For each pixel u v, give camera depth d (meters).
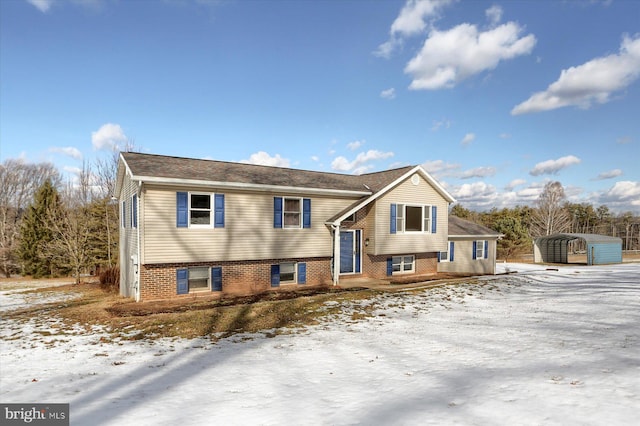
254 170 17.61
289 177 17.88
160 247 13.68
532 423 4.30
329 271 18.11
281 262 16.84
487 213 65.94
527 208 63.81
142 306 12.96
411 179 19.91
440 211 21.17
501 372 6.34
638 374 5.83
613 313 11.59
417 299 14.51
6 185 45.34
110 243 30.88
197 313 11.63
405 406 5.02
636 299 14.12
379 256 19.42
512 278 20.61
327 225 17.91
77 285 25.92
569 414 4.48
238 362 7.50
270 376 6.61
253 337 9.49
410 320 11.26
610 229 72.69
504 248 46.50
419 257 21.30
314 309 12.45
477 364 6.93
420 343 8.67
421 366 6.96
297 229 16.97
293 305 12.77
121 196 19.08
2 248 38.19
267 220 16.09
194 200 14.62
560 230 53.00
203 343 8.98
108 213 31.19
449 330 9.92
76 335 9.83
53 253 31.86
